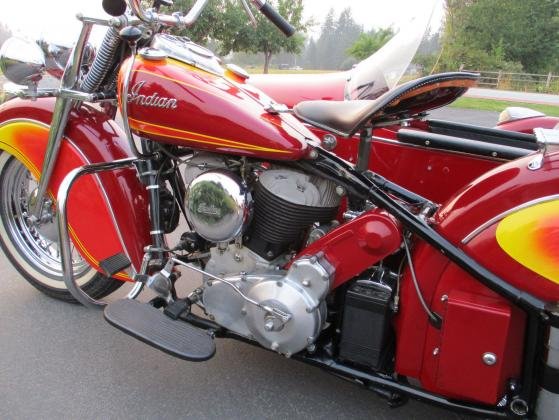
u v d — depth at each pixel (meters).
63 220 1.92
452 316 1.55
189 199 1.83
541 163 1.46
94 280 2.52
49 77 2.38
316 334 1.79
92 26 1.99
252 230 1.88
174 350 1.80
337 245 1.75
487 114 8.70
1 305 2.66
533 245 1.44
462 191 1.61
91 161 2.18
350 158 2.60
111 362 2.24
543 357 1.50
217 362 2.26
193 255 2.07
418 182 2.49
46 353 2.29
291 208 1.80
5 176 2.59
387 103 1.57
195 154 1.96
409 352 1.71
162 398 2.04
